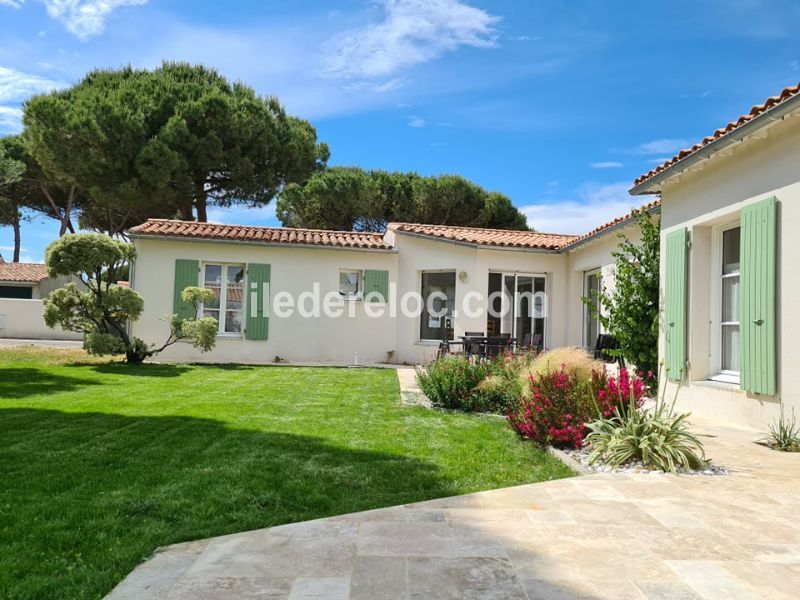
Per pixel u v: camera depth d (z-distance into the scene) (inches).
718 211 280.1
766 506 147.3
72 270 471.5
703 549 118.0
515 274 552.7
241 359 571.8
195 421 255.4
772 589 99.7
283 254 582.6
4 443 208.8
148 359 553.9
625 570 107.4
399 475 179.6
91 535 124.0
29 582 102.0
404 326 597.0
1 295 1097.4
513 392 288.5
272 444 214.8
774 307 237.9
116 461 186.2
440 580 102.7
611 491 160.9
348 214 1043.3
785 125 234.1
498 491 160.6
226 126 881.5
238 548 117.6
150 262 555.5
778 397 236.5
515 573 106.0
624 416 220.8
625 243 416.8
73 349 613.6
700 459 192.1
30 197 1123.3
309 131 1103.0
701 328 302.5
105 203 859.4
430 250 582.9
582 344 532.1
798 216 227.3
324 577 103.7
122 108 815.7
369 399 340.8
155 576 104.3
